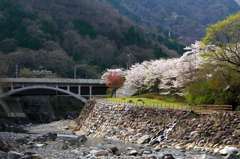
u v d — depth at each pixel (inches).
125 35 6417.3
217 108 1296.8
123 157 816.9
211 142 1005.8
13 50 4488.2
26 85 3120.1
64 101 4333.2
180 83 1790.1
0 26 4879.4
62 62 4542.3
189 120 1189.7
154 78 2322.8
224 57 1348.4
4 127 2503.7
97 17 7106.3
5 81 2930.6
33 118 3400.6
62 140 1262.3
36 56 4488.2
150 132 1284.4
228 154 773.3
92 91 3127.5
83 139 1278.3
